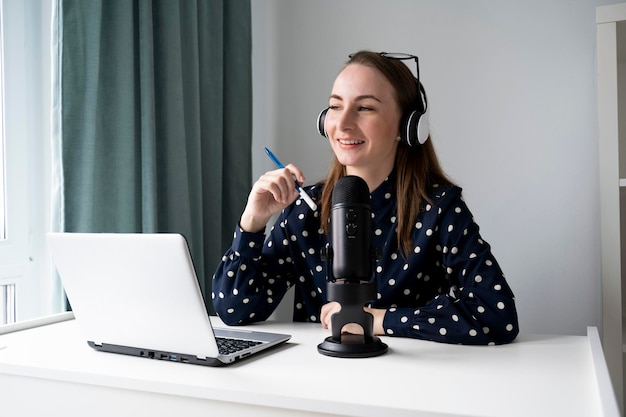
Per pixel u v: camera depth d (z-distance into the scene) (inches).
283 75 96.5
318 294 58.5
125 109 67.2
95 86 63.9
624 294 77.2
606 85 66.4
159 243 37.7
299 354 42.7
